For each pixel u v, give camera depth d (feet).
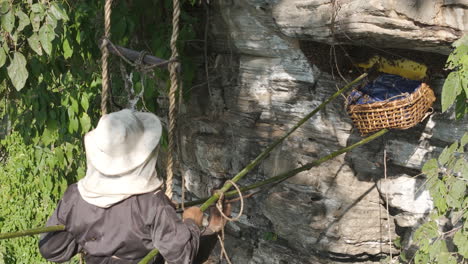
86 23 17.30
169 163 11.20
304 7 13.67
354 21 12.51
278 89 16.80
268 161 17.54
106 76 12.00
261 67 16.89
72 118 18.63
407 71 13.88
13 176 32.40
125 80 19.29
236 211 19.03
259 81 17.12
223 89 18.19
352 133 15.89
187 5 17.84
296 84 16.39
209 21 17.42
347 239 16.66
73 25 17.15
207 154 18.72
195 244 9.12
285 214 17.07
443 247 13.12
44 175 23.39
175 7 11.41
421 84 13.35
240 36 16.58
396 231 16.57
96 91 18.93
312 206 16.66
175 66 11.46
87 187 9.30
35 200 32.01
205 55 17.57
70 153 21.75
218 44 17.65
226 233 19.92
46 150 22.91
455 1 11.95
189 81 18.02
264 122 17.49
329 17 13.12
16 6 15.96
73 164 22.59
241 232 19.45
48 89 19.71
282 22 14.40
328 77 15.74
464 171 12.53
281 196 17.10
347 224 16.57
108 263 9.30
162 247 8.96
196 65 18.29
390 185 15.88
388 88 13.53
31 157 31.27
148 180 9.42
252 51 16.70
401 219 16.08
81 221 9.26
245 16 16.05
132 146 9.32
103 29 18.02
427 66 13.71
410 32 12.24
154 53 17.43
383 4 11.93
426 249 13.28
